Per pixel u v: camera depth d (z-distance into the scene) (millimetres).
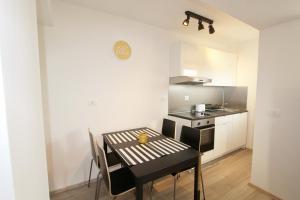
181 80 2801
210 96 3789
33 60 788
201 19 2355
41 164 851
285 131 1925
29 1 748
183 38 3084
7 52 511
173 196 2047
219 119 3016
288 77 1882
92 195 2062
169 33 2893
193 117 2727
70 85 2084
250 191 2168
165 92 2963
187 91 3348
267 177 2105
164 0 1942
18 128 573
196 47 2898
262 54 2107
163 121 2684
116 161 2104
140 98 2660
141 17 2402
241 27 2793
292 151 1874
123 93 2484
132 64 2531
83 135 2217
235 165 2865
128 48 2465
